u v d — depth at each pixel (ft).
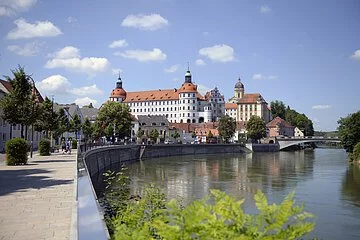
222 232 12.32
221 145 458.91
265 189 135.85
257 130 535.19
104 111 380.58
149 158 344.90
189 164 270.05
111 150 258.16
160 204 36.47
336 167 234.99
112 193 50.08
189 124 625.41
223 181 160.86
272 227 12.21
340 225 82.53
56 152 209.87
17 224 36.50
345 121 291.99
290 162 286.46
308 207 101.86
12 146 114.42
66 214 41.37
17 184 68.28
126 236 15.06
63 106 426.10
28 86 151.43
